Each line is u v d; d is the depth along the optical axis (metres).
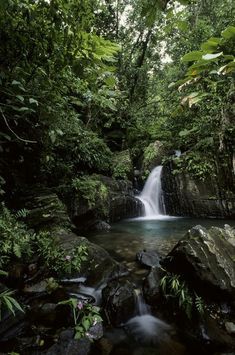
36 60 2.47
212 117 7.24
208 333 2.49
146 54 11.69
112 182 7.93
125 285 3.13
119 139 11.09
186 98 1.52
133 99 11.91
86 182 6.58
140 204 8.13
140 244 5.00
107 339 2.50
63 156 6.49
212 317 2.69
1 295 2.24
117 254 4.46
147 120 11.55
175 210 8.02
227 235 3.46
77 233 5.91
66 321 2.62
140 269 3.80
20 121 3.28
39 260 3.51
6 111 2.75
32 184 5.38
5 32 2.24
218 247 3.14
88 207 6.24
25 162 4.76
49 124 3.27
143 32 10.48
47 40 2.31
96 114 8.68
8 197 4.49
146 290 3.12
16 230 3.38
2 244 3.08
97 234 5.84
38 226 4.27
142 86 11.96
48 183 6.08
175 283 2.98
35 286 3.12
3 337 2.39
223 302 2.82
